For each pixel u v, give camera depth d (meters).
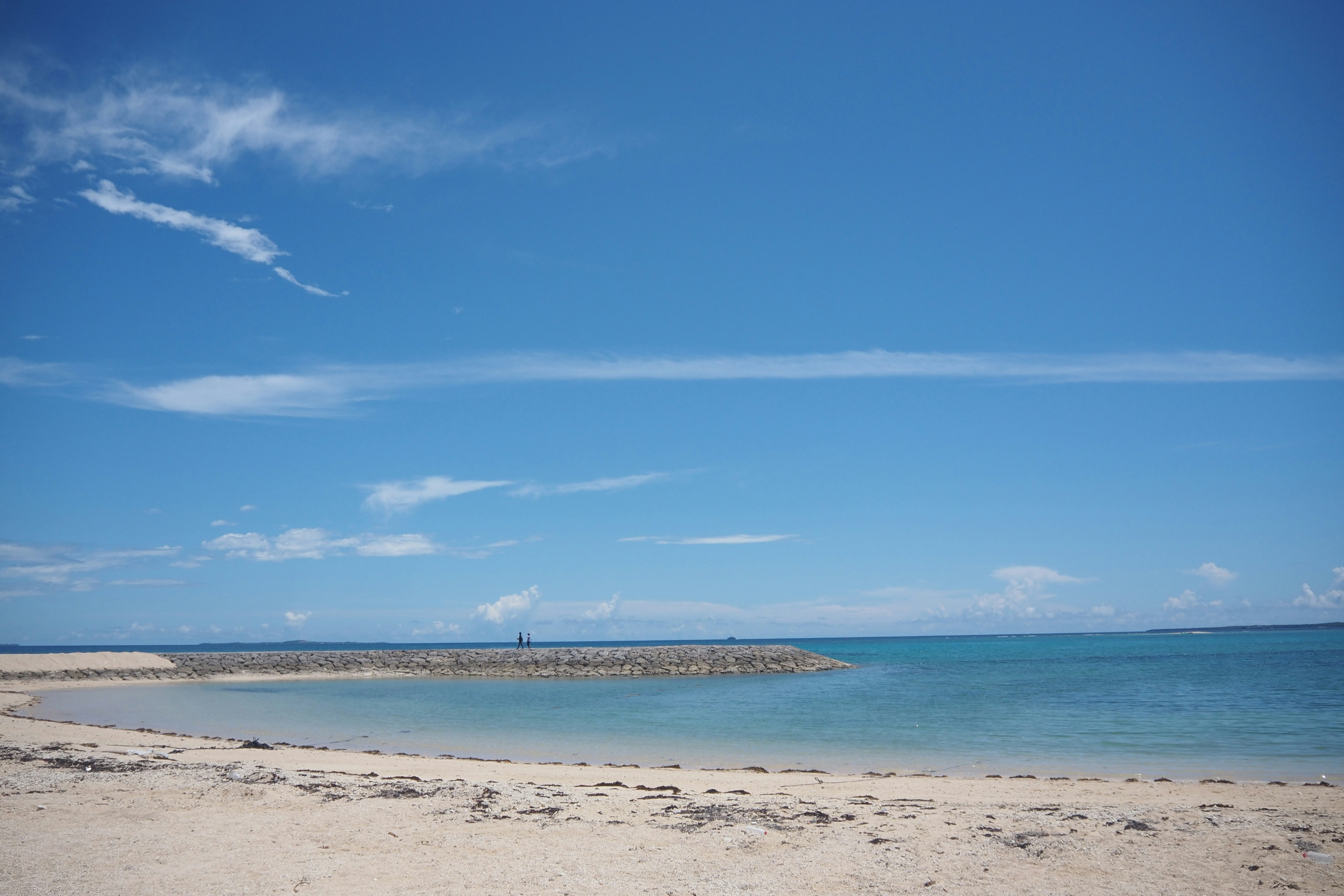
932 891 10.53
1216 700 44.41
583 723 37.03
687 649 80.56
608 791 17.62
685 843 12.73
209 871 10.90
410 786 17.09
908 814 14.85
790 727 34.97
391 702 48.34
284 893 10.06
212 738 28.58
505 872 11.11
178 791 16.09
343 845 12.40
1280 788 18.98
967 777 22.12
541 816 14.51
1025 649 172.50
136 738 27.34
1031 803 16.52
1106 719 36.72
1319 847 12.45
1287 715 36.59
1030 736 31.19
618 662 77.00
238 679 69.56
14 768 18.55
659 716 39.97
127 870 10.87
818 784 19.83
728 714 41.19
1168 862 11.72
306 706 45.56
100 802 15.09
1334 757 25.44
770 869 11.38
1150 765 24.30
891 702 47.16
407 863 11.50
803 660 82.00
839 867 11.49
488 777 20.34
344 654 77.50
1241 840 12.84
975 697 49.66
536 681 68.44
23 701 46.62
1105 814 14.86
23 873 10.67
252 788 16.45
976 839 13.00
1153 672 73.62
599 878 10.91
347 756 24.25
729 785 19.66
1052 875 11.21
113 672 66.56
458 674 74.31
